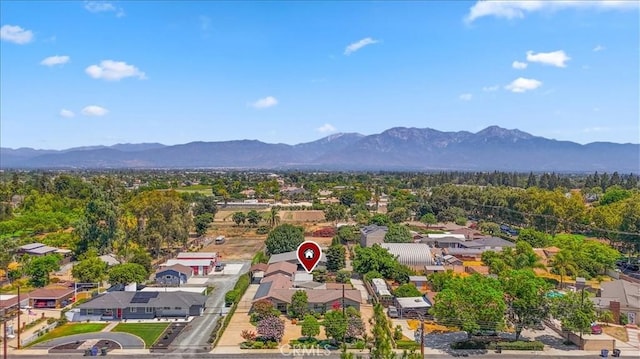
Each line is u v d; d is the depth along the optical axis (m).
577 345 69.06
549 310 68.94
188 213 156.25
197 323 79.19
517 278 70.62
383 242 135.50
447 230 165.00
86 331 75.12
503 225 181.62
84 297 93.06
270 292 88.00
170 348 67.75
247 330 75.38
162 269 107.50
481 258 120.69
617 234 132.50
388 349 43.94
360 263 108.00
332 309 82.62
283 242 130.50
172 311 82.50
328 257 116.06
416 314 81.69
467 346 67.44
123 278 96.94
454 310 66.88
